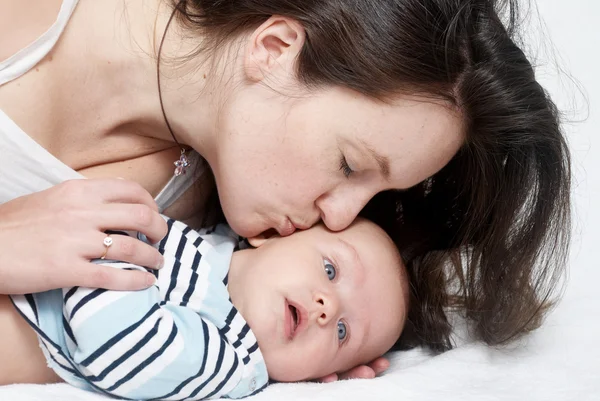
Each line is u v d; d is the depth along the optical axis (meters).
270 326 1.40
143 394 1.25
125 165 1.51
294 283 1.42
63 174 1.39
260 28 1.36
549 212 1.49
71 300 1.22
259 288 1.42
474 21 1.36
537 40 1.99
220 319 1.36
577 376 1.38
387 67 1.30
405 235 1.67
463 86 1.34
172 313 1.30
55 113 1.40
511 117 1.39
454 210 1.63
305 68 1.34
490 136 1.41
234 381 1.31
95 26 1.40
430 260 1.64
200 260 1.40
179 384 1.26
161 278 1.35
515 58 1.39
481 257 1.55
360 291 1.48
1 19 1.34
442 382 1.36
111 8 1.41
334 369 1.48
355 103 1.32
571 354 1.46
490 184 1.50
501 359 1.46
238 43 1.38
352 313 1.48
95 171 1.49
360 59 1.31
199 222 1.66
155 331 1.24
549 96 1.47
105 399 1.23
